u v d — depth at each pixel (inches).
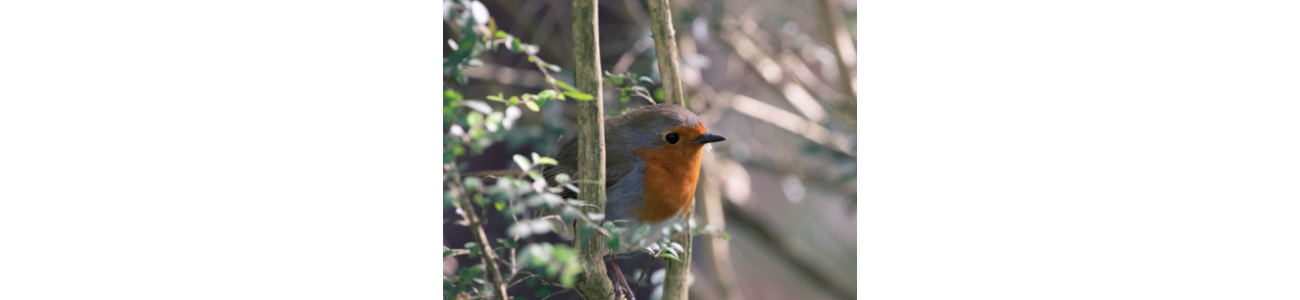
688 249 217.8
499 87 313.4
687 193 224.2
